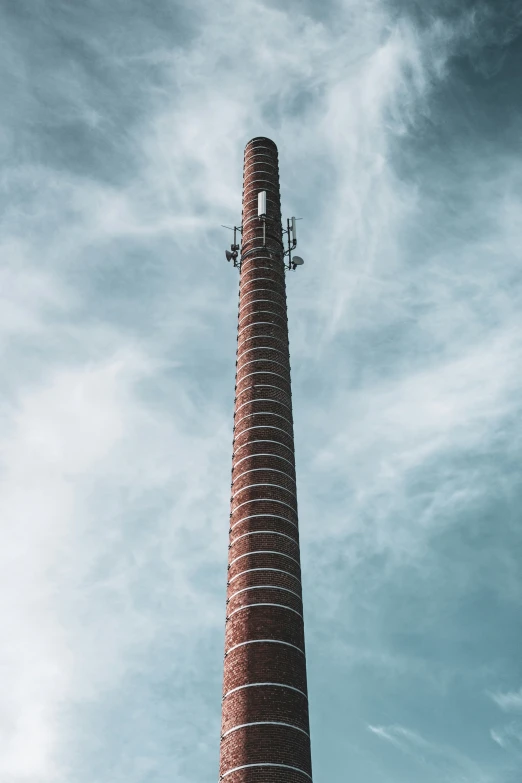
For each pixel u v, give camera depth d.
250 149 63.41
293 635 36.94
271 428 44.50
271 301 51.41
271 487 41.81
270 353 48.34
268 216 57.25
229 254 56.84
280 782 32.06
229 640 37.31
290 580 38.78
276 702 34.25
